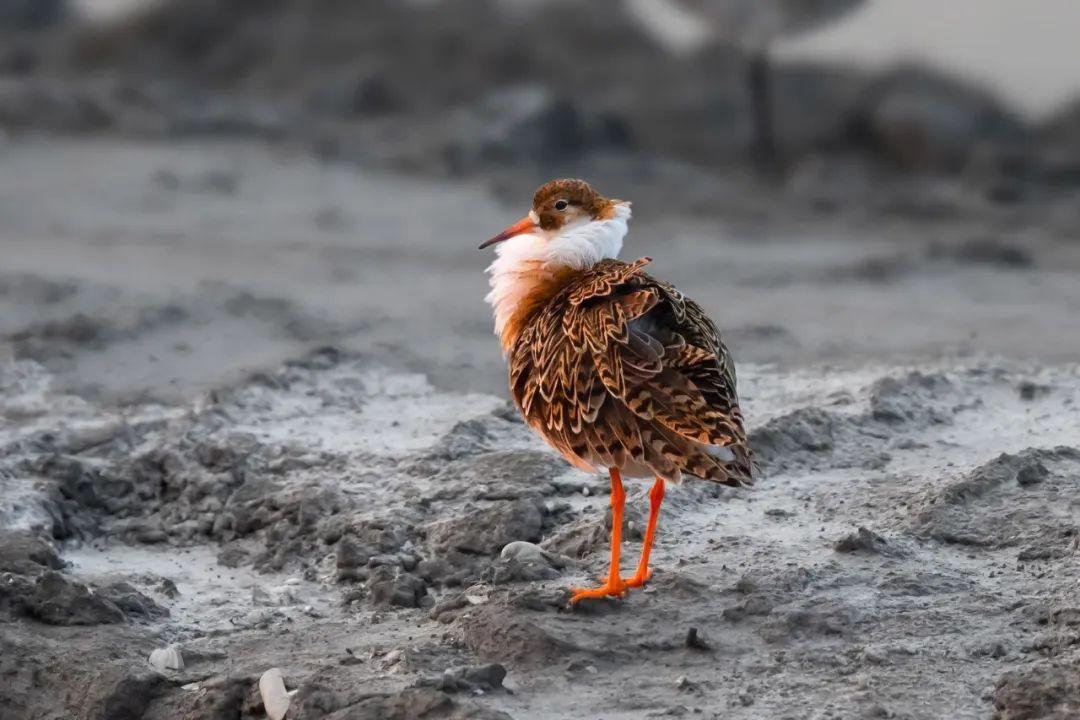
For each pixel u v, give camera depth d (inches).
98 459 499.8
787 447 481.1
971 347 633.0
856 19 1386.6
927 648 344.2
